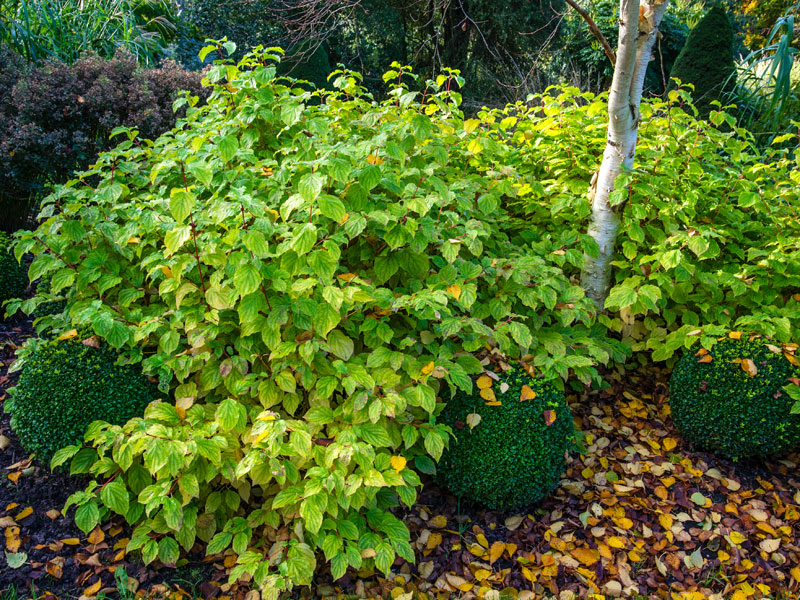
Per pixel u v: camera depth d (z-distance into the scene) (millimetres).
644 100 4305
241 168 2982
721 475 3102
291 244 2266
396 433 2439
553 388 2822
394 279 2984
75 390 2537
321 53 10047
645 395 3621
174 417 2346
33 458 2805
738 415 2969
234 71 3125
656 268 3312
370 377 2291
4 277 3830
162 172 2873
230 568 2453
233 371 2492
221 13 10719
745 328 3211
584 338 3137
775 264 3242
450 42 11641
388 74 3447
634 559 2635
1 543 2453
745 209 3816
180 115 4906
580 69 10195
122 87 4707
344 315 2512
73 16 6188
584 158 3834
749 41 12250
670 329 3605
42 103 4285
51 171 4410
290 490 2170
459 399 2730
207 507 2416
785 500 2961
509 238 3869
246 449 2369
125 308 2799
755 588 2520
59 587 2314
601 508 2900
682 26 10430
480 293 3053
